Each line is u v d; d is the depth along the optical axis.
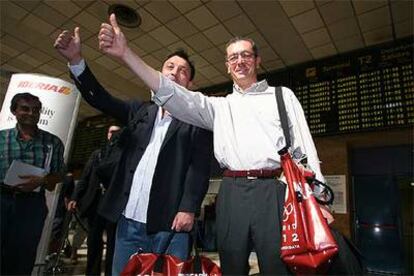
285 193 1.23
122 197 1.48
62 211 3.50
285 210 1.13
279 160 1.26
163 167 1.45
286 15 3.36
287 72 4.41
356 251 1.20
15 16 3.68
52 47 4.30
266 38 3.77
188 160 1.48
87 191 2.77
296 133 1.34
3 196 1.80
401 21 3.37
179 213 1.34
